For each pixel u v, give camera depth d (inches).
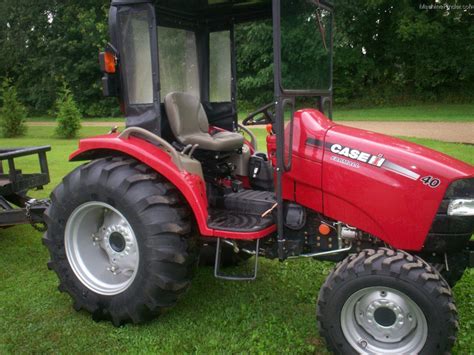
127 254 136.8
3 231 220.7
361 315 115.7
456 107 801.6
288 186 131.9
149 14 129.7
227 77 168.4
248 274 167.8
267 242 137.8
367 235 126.1
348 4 881.5
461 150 372.2
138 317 133.0
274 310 143.2
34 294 155.8
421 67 885.8
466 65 863.1
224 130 168.9
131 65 134.8
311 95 136.6
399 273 108.4
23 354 122.3
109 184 131.9
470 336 124.1
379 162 119.8
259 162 158.4
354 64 926.4
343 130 130.0
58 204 140.8
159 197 128.8
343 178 122.6
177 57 155.1
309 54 135.3
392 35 898.7
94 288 138.4
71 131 666.8
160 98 138.0
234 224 132.6
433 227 116.0
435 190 115.0
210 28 166.4
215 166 150.5
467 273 160.2
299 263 176.4
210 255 170.4
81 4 1190.3
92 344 127.0
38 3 1206.9
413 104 887.7
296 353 120.5
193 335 129.6
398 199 117.1
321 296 116.2
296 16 128.3
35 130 804.0
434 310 106.6
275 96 119.0
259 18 162.7
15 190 186.5
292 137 127.2
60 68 1150.3
